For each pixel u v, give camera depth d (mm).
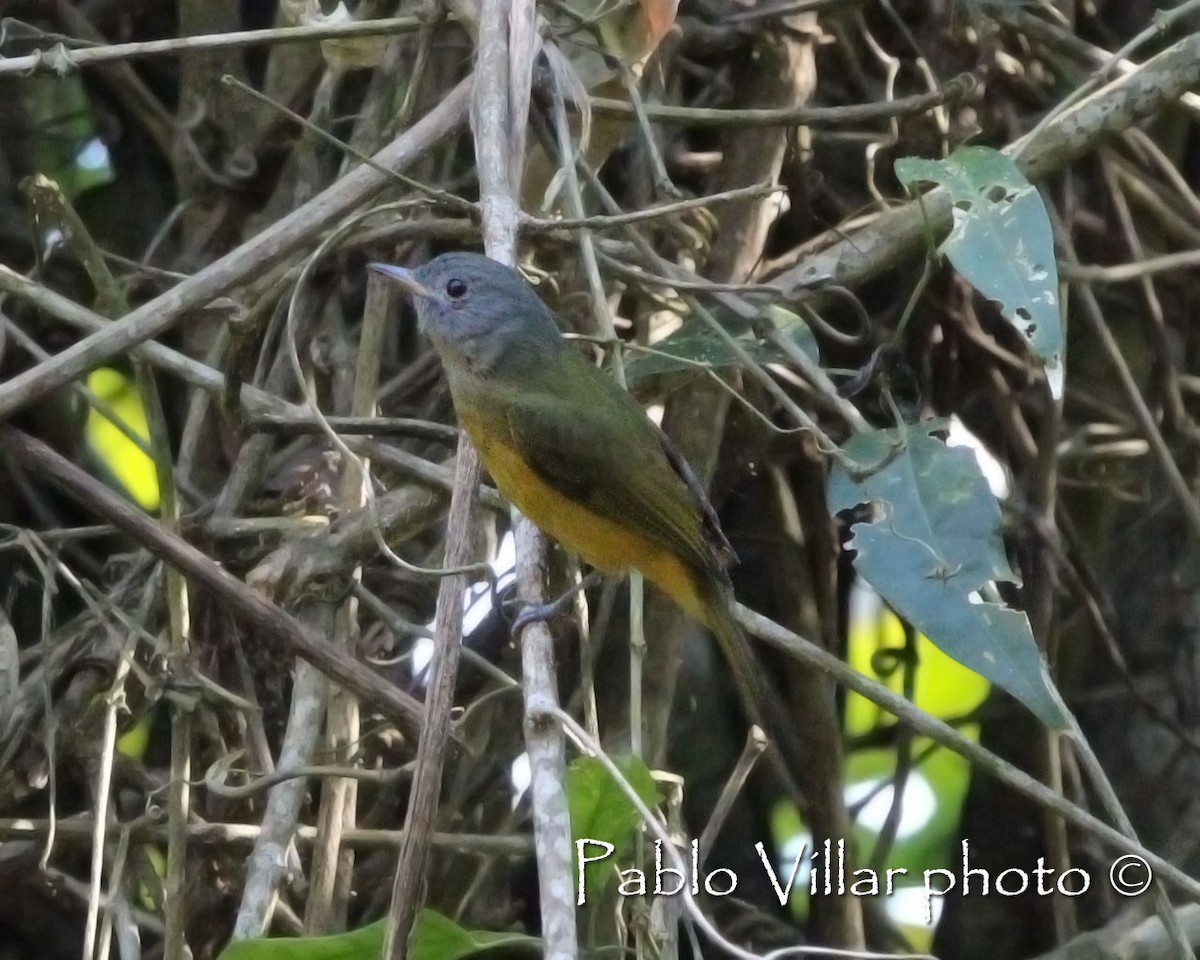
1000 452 10797
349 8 10781
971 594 7375
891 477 7773
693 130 10656
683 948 10625
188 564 7953
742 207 10000
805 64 10336
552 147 8680
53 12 10695
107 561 9742
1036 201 7703
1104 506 11094
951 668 11422
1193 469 10734
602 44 8859
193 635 9109
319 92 9922
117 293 8555
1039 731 10461
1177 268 10375
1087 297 10180
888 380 9133
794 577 10461
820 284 9258
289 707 9242
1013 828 10859
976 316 10766
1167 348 10641
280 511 9133
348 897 8672
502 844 8570
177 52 8336
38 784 8680
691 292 8781
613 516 8359
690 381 9547
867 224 9797
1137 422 10117
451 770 9336
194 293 7961
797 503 10586
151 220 11023
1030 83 10703
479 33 7961
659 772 7902
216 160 10477
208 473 9789
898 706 7586
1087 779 10680
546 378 8414
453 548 6906
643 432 8586
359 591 8773
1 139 10914
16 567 9672
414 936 6539
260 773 8492
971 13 10219
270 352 9656
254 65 10773
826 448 7922
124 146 11078
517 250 8594
